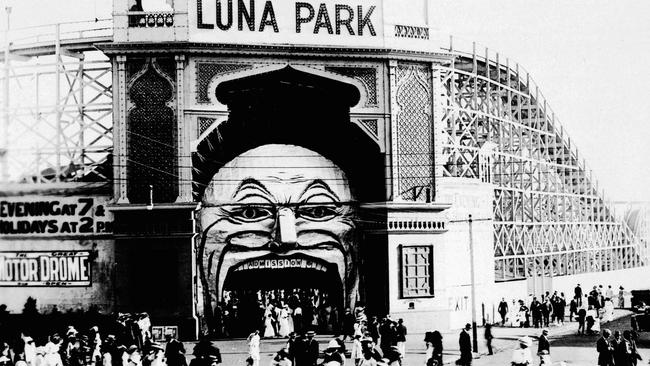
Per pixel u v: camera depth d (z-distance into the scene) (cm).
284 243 3566
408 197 3634
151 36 3366
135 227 3359
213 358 2067
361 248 3691
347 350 3116
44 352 2439
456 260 3894
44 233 3416
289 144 3666
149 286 3356
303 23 3503
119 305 3350
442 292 3669
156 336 3338
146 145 3384
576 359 2955
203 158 3519
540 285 5038
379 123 3597
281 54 3475
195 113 3391
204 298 3503
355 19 3556
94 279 3416
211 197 3566
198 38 3381
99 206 3416
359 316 3109
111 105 3578
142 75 3391
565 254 5503
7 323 3356
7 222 3394
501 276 4766
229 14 3425
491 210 4203
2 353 2300
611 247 6238
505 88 4775
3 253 3409
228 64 3438
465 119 4597
